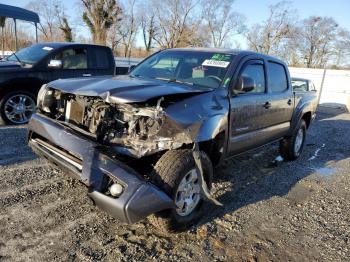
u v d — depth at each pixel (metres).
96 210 3.88
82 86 3.60
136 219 2.98
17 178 4.48
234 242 3.60
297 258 3.45
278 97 5.32
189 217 3.62
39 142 3.88
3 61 7.66
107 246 3.27
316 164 6.74
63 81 3.96
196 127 3.38
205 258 3.27
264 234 3.83
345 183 5.78
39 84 7.36
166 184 3.21
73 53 7.96
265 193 4.97
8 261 2.91
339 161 7.14
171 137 3.25
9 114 7.12
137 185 3.00
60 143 3.43
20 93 7.17
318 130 10.79
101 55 8.49
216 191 4.82
